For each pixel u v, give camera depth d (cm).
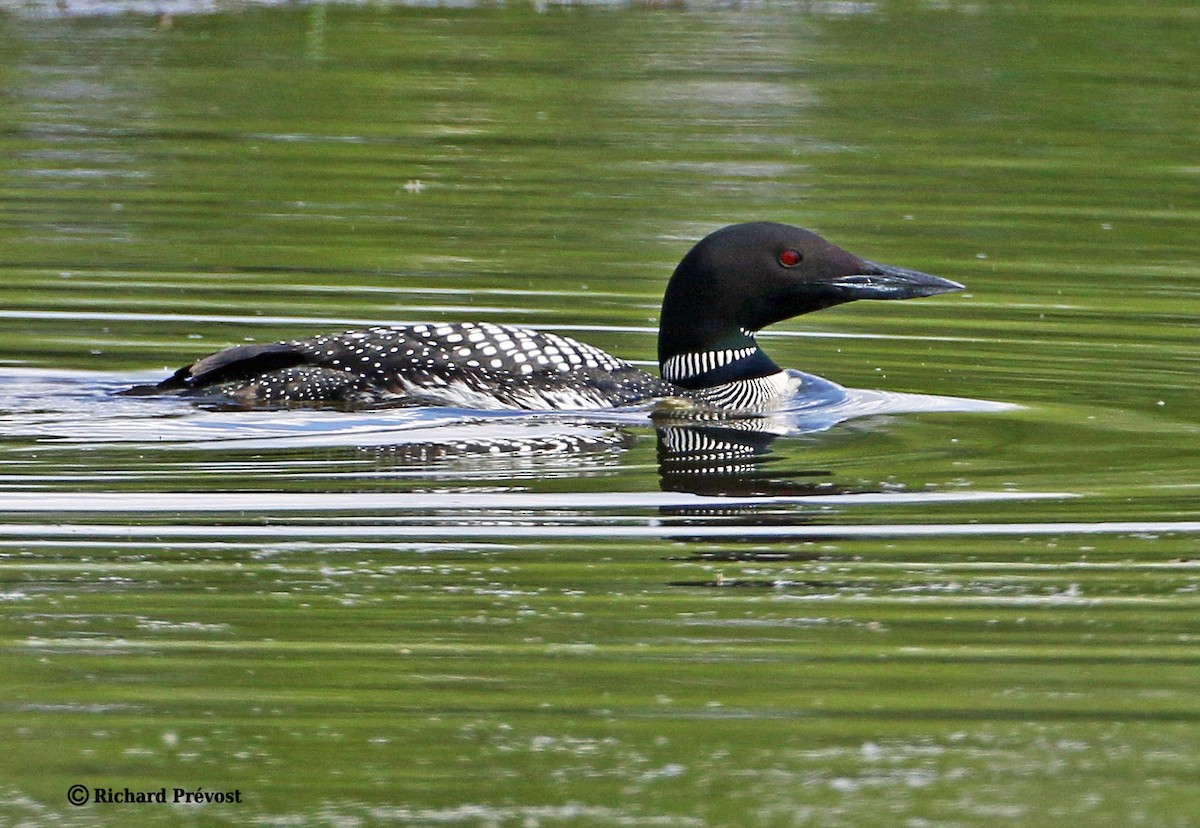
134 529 969
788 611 880
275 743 751
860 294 1298
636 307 1561
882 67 2562
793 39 2744
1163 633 856
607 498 1038
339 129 2214
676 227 1817
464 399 1202
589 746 752
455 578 914
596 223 1830
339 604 880
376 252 1712
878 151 2156
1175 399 1292
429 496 1031
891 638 852
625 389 1259
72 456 1084
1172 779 729
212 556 934
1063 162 2127
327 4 2936
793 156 2122
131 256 1670
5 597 880
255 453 1101
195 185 1947
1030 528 993
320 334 1452
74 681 799
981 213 1908
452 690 797
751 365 1309
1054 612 880
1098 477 1087
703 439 1168
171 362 1354
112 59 2514
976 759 743
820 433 1191
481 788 716
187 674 808
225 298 1546
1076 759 745
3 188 1903
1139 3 2986
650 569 930
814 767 738
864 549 962
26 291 1545
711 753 746
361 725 767
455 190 1953
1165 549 959
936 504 1032
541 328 1495
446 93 2397
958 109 2347
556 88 2433
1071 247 1789
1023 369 1381
